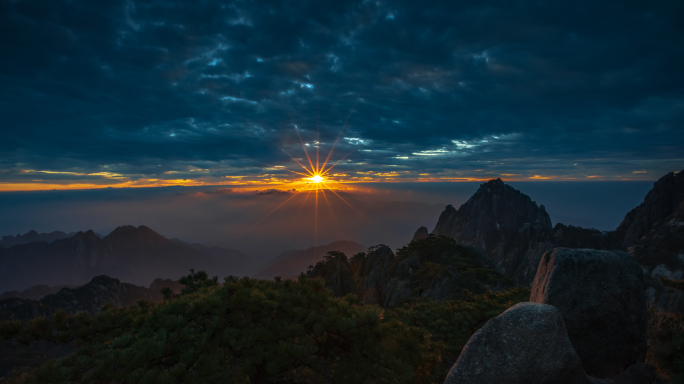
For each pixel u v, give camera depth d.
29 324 6.69
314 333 7.62
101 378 5.68
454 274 76.31
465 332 15.65
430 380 7.35
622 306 6.98
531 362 4.99
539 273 8.42
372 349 7.06
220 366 6.43
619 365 6.83
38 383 5.18
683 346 7.38
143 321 7.06
